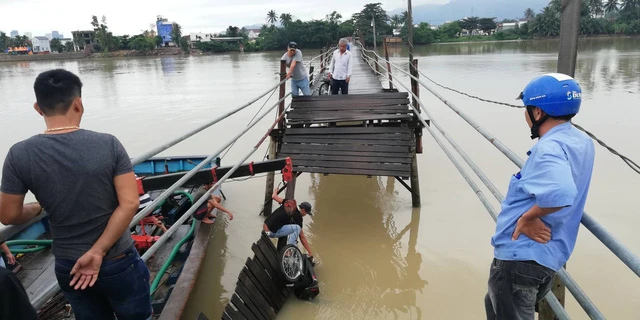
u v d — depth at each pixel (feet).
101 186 7.46
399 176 26.63
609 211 26.96
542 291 7.97
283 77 31.94
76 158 7.23
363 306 19.43
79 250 7.59
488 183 11.61
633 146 40.06
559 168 6.55
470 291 20.21
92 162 7.31
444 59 156.46
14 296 6.20
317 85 44.11
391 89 39.88
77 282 7.55
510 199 7.93
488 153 39.88
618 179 32.12
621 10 295.07
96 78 128.57
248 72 134.51
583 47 193.77
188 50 317.42
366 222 27.61
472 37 327.26
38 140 7.22
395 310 19.04
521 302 7.71
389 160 27.25
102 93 90.12
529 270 7.47
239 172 22.24
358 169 27.20
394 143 27.76
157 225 21.99
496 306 8.05
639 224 25.22
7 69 192.44
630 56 139.13
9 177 7.11
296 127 30.53
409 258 23.09
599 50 172.96
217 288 21.43
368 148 27.84
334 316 18.81
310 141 28.94
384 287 20.71
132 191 7.73
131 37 333.83
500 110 57.82
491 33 368.68
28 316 6.35
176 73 140.97
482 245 24.04
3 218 7.22
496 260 8.07
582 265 21.56
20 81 124.36
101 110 69.26
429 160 38.70
